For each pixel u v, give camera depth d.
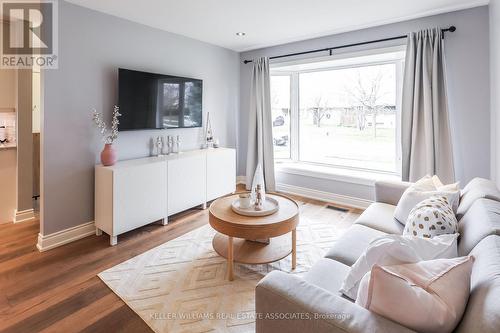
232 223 2.09
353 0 2.76
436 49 2.98
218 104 4.47
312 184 4.30
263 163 4.54
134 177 2.86
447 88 3.04
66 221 2.78
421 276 0.94
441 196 1.87
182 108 3.77
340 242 1.79
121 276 2.19
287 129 4.80
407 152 3.26
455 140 3.06
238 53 4.75
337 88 4.35
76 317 1.75
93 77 2.89
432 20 3.11
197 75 4.07
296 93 4.68
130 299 1.92
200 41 4.07
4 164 3.23
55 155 2.66
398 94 3.81
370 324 0.84
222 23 3.35
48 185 2.63
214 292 2.00
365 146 4.18
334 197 4.08
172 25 3.40
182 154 3.64
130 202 2.83
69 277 2.18
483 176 2.93
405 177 3.30
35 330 1.65
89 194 2.93
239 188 4.83
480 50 2.87
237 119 4.88
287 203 2.55
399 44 3.33
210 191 3.82
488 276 0.89
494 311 0.73
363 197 3.85
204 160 3.69
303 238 2.84
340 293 1.26
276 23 3.36
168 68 3.65
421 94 3.14
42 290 2.02
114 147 3.02
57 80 2.63
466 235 1.36
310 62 4.05
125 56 3.16
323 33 3.75
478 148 2.94
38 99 3.96
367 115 4.12
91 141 2.91
